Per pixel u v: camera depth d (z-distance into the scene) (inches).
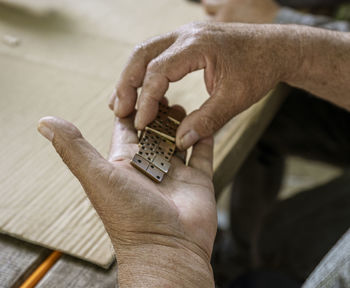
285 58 30.8
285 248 38.2
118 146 29.5
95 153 26.6
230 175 31.8
